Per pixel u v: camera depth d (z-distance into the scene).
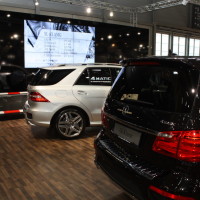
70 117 4.45
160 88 1.95
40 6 9.12
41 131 5.06
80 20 9.45
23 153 3.89
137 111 1.99
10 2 8.51
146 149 1.84
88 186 2.87
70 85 4.39
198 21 14.79
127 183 1.96
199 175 1.60
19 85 6.54
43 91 4.24
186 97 1.71
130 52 10.82
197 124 1.61
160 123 1.75
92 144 4.27
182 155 1.61
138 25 11.95
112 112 2.29
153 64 2.10
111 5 10.25
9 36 7.98
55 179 3.05
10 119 6.14
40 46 8.71
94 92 4.49
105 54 10.15
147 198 1.77
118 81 2.50
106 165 2.24
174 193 1.59
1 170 3.30
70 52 9.38
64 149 4.04
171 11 13.50
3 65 6.48
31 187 2.87
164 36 13.48
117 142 2.20
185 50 14.71
